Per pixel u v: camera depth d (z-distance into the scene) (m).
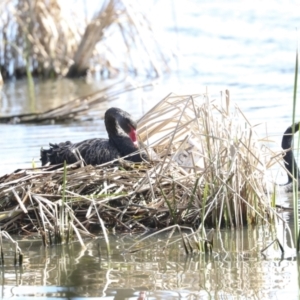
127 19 28.16
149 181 11.91
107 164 12.76
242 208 12.21
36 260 10.52
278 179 14.38
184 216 11.95
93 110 21.98
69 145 13.97
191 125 12.76
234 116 12.67
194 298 8.88
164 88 24.27
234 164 12.09
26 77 29.91
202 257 10.48
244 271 9.81
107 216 11.90
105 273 9.85
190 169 12.83
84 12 30.69
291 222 12.04
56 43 29.72
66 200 11.87
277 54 27.72
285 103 20.55
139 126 14.52
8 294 9.13
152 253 10.71
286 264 10.05
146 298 8.91
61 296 9.02
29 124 20.59
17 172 12.77
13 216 11.84
